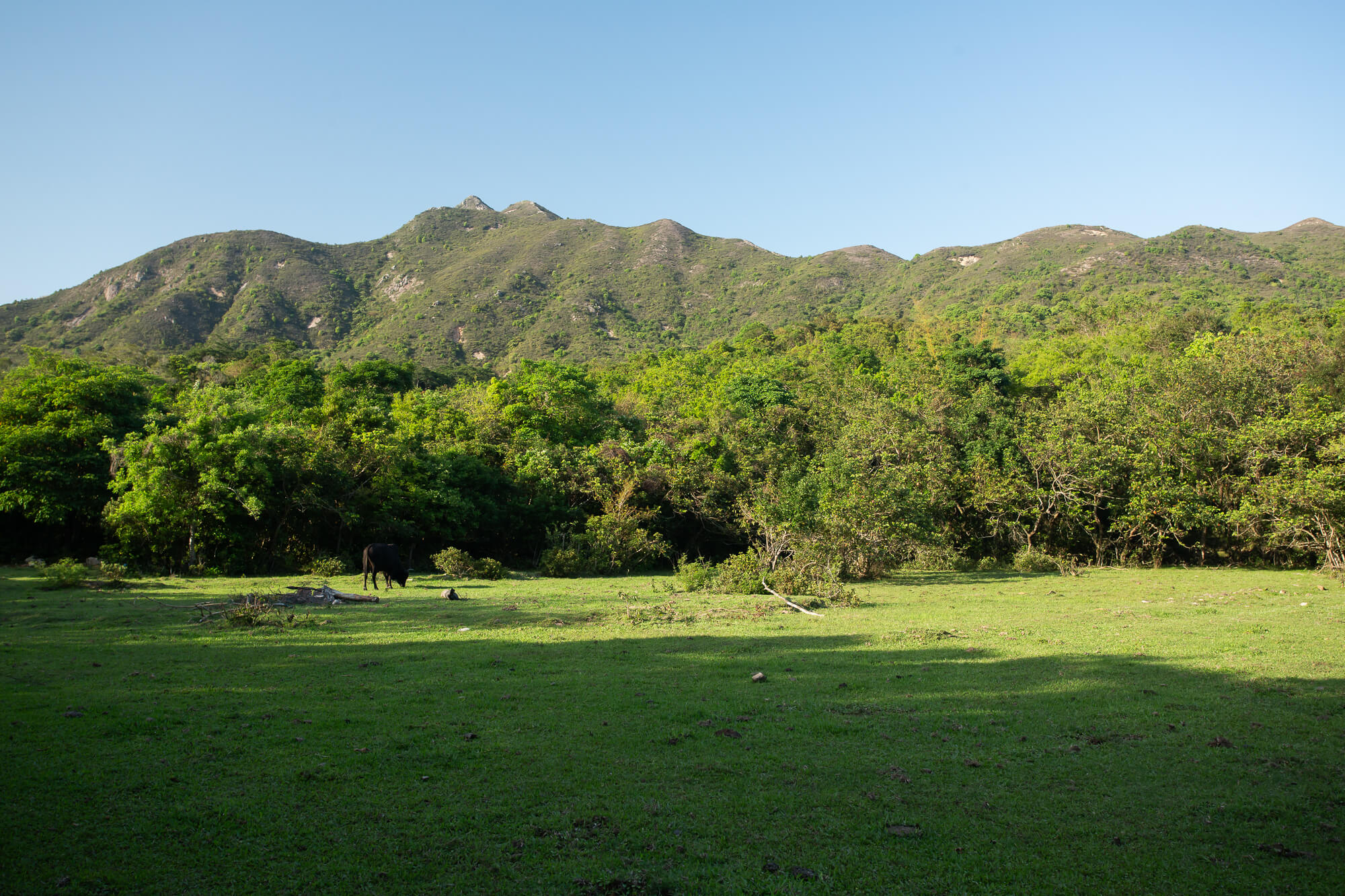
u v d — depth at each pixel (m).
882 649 12.22
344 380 48.22
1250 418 30.62
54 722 7.50
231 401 27.69
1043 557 30.14
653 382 63.34
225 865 4.81
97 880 4.57
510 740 7.29
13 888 4.45
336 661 10.98
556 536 30.72
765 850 5.16
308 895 4.48
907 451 35.31
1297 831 5.46
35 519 25.45
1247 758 6.87
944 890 4.68
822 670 10.62
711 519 34.28
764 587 21.02
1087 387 45.16
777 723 7.97
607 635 13.76
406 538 29.86
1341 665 10.58
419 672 10.27
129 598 18.11
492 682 9.68
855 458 32.56
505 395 41.25
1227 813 5.77
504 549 33.66
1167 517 30.31
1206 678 9.95
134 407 30.80
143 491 24.08
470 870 4.81
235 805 5.68
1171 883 4.77
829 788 6.22
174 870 4.73
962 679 10.01
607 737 7.41
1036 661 11.09
